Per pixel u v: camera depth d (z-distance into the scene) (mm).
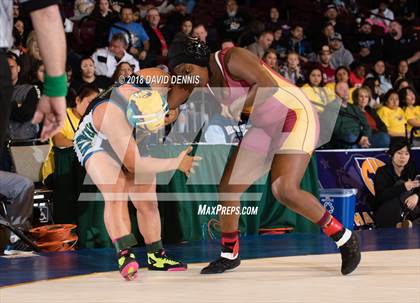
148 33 12203
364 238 7059
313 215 5238
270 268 5633
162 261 5637
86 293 4859
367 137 9375
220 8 15477
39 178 7531
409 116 11000
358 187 8555
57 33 2312
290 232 7957
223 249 5531
